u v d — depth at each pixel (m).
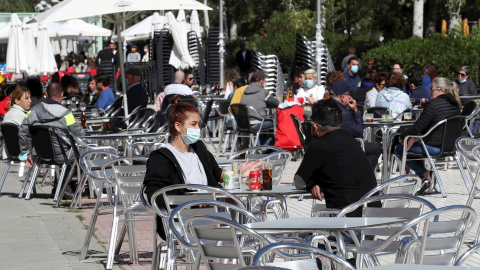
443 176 19.00
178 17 36.62
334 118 9.38
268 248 5.89
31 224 14.10
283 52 48.00
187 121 9.09
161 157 9.07
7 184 19.39
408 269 5.50
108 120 20.45
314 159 9.20
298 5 64.69
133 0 17.48
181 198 8.60
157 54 42.12
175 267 9.05
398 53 38.22
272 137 22.42
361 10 59.50
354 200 9.02
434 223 7.28
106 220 14.44
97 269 10.77
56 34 39.56
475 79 35.69
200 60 42.22
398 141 17.56
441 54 36.88
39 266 10.94
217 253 6.82
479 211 14.33
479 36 39.25
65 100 25.34
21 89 18.12
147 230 13.53
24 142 17.12
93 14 17.09
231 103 22.05
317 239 7.39
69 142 16.19
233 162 9.99
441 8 58.38
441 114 15.70
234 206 7.54
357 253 8.09
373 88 20.92
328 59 35.00
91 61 43.12
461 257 6.60
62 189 16.16
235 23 79.44
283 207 9.48
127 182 10.54
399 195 8.02
